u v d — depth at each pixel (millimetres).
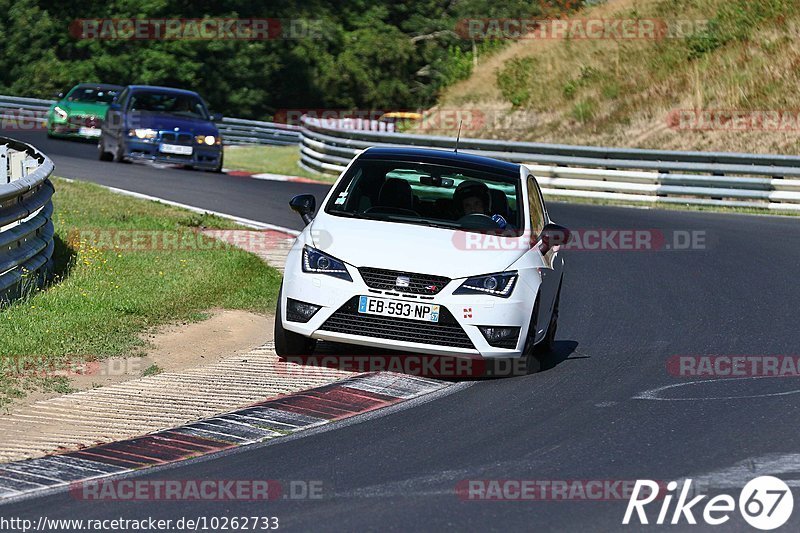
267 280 44781
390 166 34875
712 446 24969
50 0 178000
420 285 30469
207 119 89688
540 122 119250
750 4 120688
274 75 189875
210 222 58906
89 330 33781
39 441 24344
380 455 23844
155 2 174375
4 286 34875
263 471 22578
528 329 31297
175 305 38594
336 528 19203
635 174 81375
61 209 57812
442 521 19656
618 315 42188
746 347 36594
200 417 26766
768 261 55500
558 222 66812
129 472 22453
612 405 28703
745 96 107938
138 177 78875
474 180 34500
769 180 78062
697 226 67688
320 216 33188
